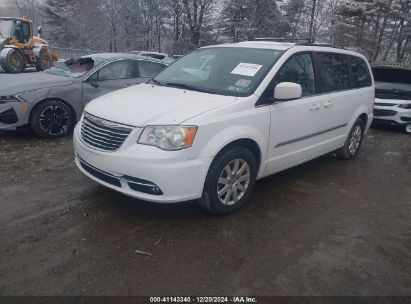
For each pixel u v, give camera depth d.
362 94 5.94
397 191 5.04
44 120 6.30
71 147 5.98
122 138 3.43
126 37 31.02
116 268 2.94
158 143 3.32
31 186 4.38
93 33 32.75
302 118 4.56
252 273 2.99
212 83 4.25
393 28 27.67
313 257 3.27
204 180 3.53
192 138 3.37
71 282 2.76
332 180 5.27
